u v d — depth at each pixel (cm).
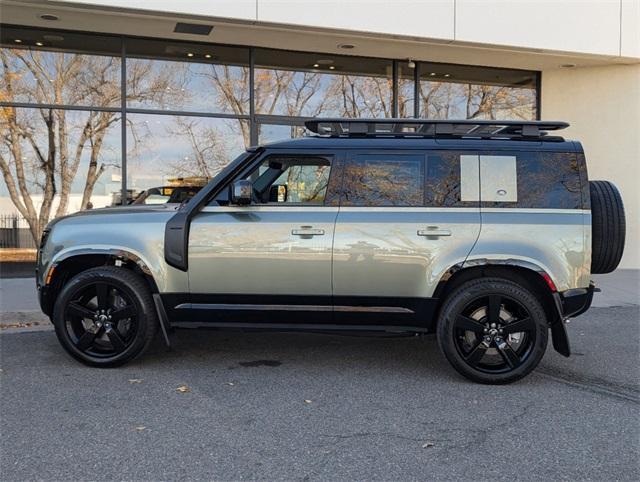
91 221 516
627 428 392
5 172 1012
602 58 1125
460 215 485
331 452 351
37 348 583
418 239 482
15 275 1023
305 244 487
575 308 482
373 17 971
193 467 330
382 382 486
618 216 488
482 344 476
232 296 498
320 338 631
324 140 505
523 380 495
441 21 1007
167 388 464
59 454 345
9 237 1020
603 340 642
